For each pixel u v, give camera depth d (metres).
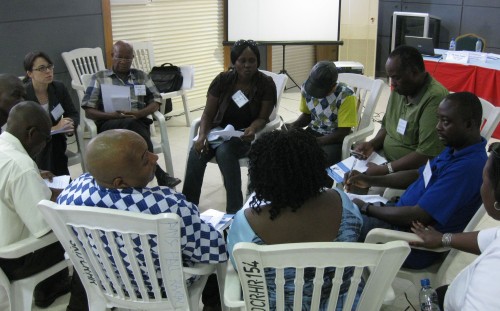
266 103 3.02
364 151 2.65
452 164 1.78
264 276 1.27
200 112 5.55
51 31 4.40
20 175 1.73
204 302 2.04
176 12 5.25
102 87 3.34
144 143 1.53
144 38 5.09
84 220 1.48
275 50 6.39
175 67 4.71
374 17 6.37
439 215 1.78
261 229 1.34
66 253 1.75
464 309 1.15
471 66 4.58
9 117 1.86
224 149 2.90
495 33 6.48
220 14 5.70
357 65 5.75
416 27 6.32
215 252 1.65
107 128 3.22
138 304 1.67
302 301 1.37
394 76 2.35
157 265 1.58
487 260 1.15
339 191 1.44
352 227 1.36
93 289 1.73
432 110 2.31
